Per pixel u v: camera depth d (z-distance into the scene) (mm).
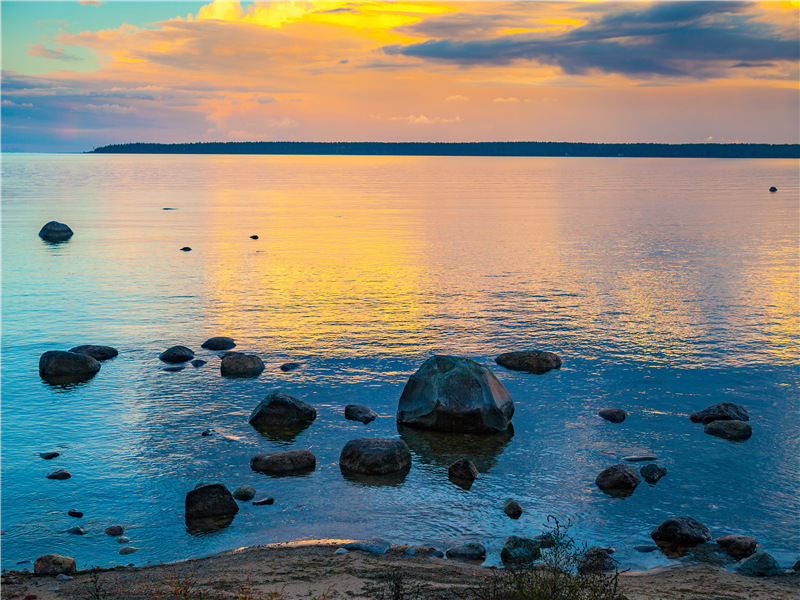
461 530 19078
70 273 59312
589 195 174375
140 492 21109
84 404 28844
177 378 32250
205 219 109562
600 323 42125
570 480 22281
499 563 17062
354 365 34156
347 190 196875
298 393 30375
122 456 23703
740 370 33406
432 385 26938
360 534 18797
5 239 82312
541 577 14328
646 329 40719
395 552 17281
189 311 45375
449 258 68500
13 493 20906
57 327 41312
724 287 53219
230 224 102125
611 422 27250
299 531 18922
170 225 99938
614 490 21531
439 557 17297
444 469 23109
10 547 17812
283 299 49000
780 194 175500
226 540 18344
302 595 13938
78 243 79062
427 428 26516
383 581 14859
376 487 21688
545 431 26375
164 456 23766
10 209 125375
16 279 56438
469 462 22641
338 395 30156
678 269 61656
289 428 26453
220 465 23125
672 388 31000
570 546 18016
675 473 22750
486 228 97938
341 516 19797
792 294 50500
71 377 32312
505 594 13625
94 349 35250
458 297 49625
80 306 46812
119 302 48031
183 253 71312
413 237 86875
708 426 26234
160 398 29625
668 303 47562
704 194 176500
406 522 19500
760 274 58969
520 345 37375
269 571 15547
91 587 14516
